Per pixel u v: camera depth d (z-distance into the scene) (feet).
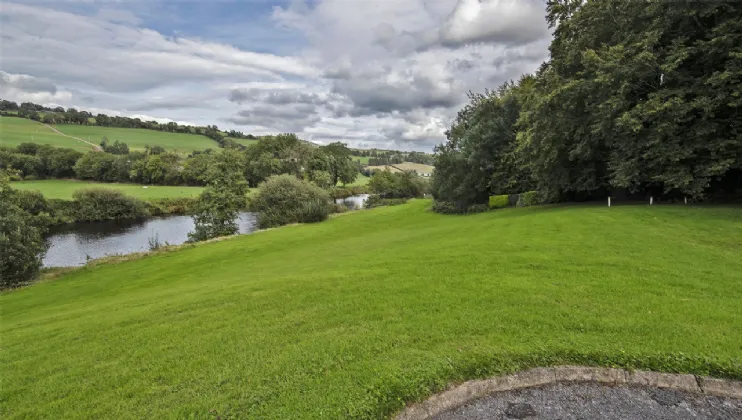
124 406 11.87
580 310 17.06
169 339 17.08
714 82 45.68
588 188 71.10
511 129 97.96
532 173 80.07
